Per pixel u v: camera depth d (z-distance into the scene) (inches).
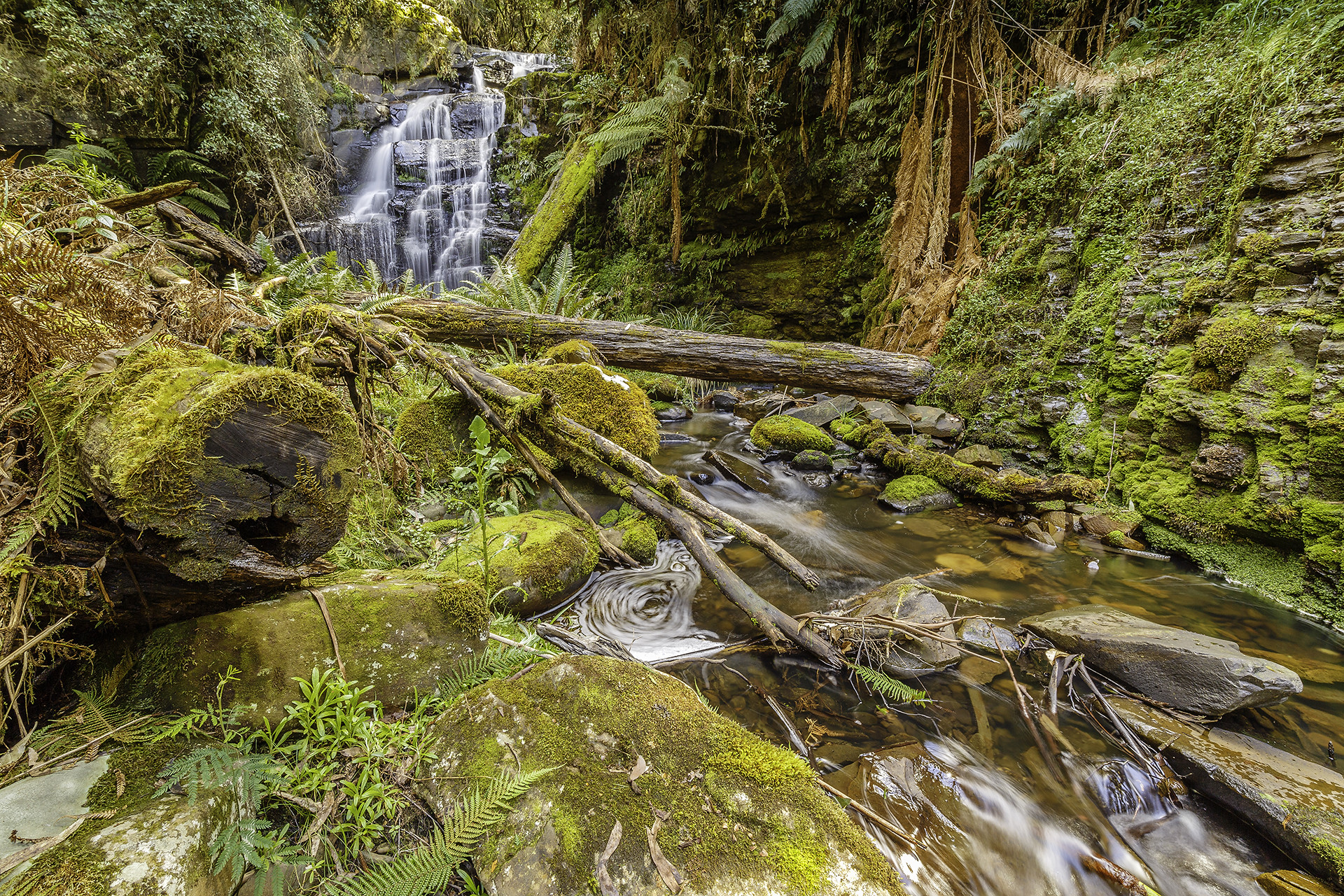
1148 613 103.4
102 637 54.7
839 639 90.0
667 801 50.2
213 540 47.3
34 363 51.5
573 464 123.9
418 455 132.1
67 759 45.1
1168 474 130.4
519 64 497.7
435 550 98.7
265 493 49.1
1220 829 62.3
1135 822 63.1
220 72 298.0
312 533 53.9
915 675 86.0
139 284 79.0
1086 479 143.0
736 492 165.9
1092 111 180.9
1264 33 136.5
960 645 93.4
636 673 64.5
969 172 222.4
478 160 403.9
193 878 38.9
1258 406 111.7
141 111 269.9
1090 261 165.5
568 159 346.9
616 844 46.8
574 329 191.8
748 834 48.1
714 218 299.6
